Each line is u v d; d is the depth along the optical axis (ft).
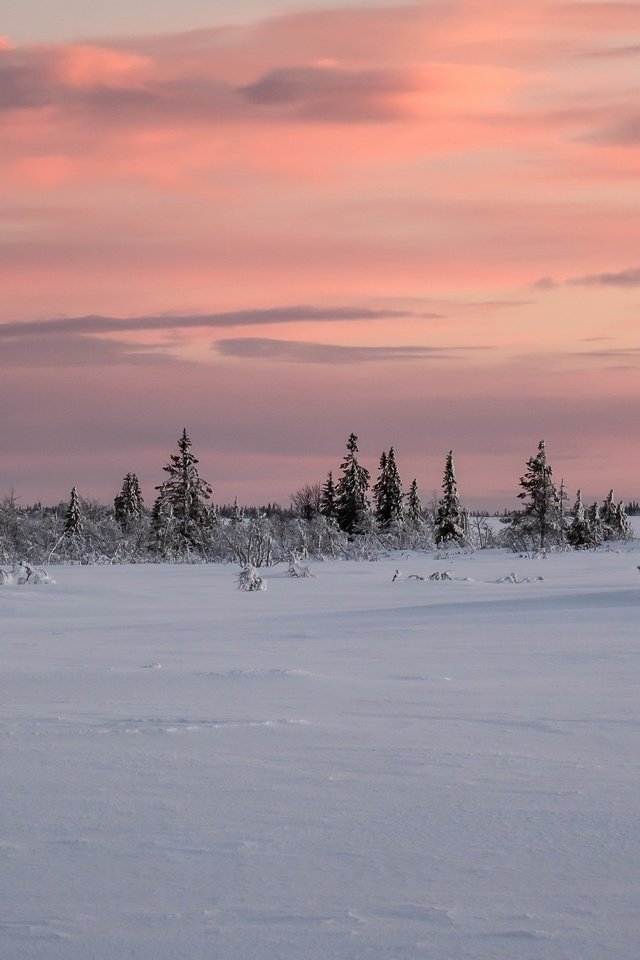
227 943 14.24
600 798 22.63
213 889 16.47
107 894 16.20
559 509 355.77
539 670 48.39
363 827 20.22
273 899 16.02
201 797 22.61
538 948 14.08
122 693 40.06
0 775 24.79
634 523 547.49
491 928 14.82
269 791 23.22
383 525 380.58
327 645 62.64
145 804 21.98
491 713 34.99
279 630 75.46
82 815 21.06
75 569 201.57
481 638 65.98
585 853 18.56
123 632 75.05
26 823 20.43
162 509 302.45
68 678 45.11
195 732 30.71
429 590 131.75
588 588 130.93
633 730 31.60
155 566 226.38
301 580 161.58
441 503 359.66
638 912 15.49
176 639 68.39
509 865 17.84
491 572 191.42
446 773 25.21
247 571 133.39
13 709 35.50
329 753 27.66
